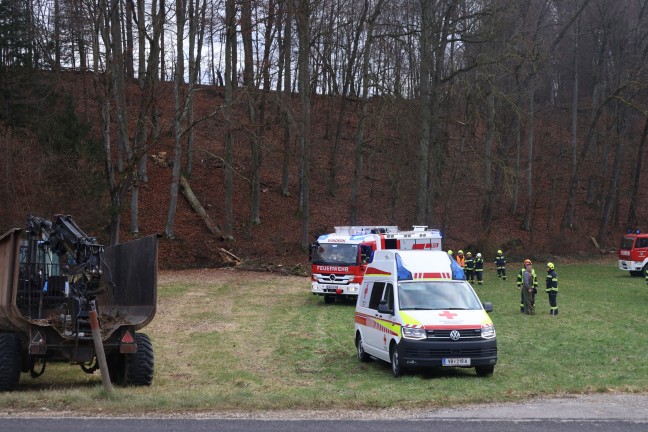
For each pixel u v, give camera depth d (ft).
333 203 174.60
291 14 134.31
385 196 182.09
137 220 135.23
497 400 35.29
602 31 201.36
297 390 39.14
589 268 144.66
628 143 205.26
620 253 132.16
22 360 41.42
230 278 118.73
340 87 216.54
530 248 161.79
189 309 84.02
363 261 92.73
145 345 41.75
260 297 98.12
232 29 126.41
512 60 145.38
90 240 40.91
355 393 37.19
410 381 42.37
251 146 158.71
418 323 43.57
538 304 89.86
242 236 146.92
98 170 109.29
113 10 95.66
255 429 28.66
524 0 154.30
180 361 52.01
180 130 131.23
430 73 136.56
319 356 54.29
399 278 47.88
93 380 45.29
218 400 34.14
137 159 91.76
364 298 52.90
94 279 39.45
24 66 134.10
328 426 29.27
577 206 202.80
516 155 186.29
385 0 143.33
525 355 53.16
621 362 49.70
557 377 43.65
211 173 173.78
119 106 99.14
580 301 92.73
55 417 31.04
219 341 61.67
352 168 193.36
